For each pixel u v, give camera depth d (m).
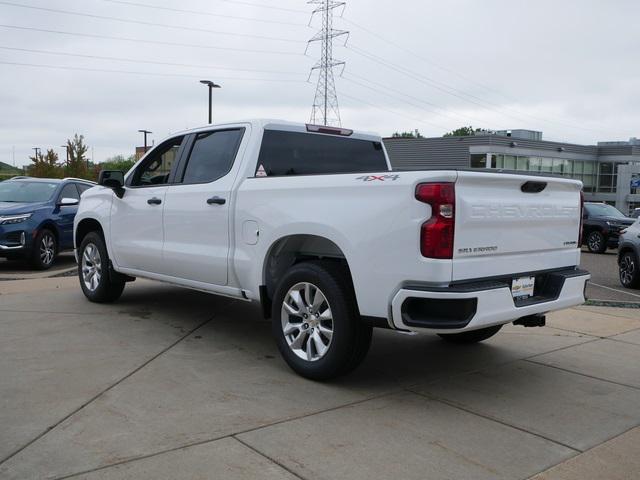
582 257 17.42
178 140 6.36
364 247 4.23
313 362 4.64
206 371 4.90
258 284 5.15
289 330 4.85
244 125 5.66
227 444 3.54
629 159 52.69
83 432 3.65
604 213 19.50
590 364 5.43
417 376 4.96
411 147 49.25
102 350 5.41
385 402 4.32
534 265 4.69
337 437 3.69
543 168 50.22
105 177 6.66
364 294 4.25
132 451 3.41
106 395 4.28
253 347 5.65
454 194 3.96
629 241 10.50
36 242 10.80
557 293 4.77
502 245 4.34
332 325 4.51
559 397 4.54
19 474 3.12
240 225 5.30
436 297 3.92
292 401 4.28
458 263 4.03
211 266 5.61
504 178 4.27
